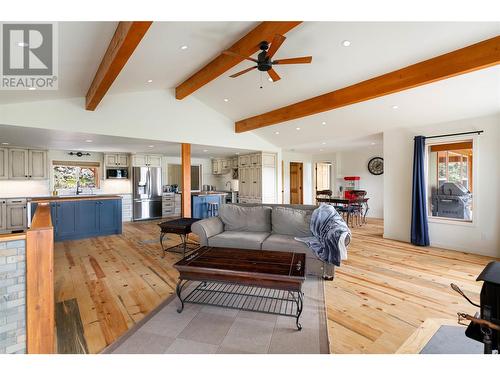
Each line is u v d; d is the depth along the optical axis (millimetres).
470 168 4559
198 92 5605
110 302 2527
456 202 4613
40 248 1681
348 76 3877
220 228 3834
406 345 1865
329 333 2021
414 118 4688
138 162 7812
